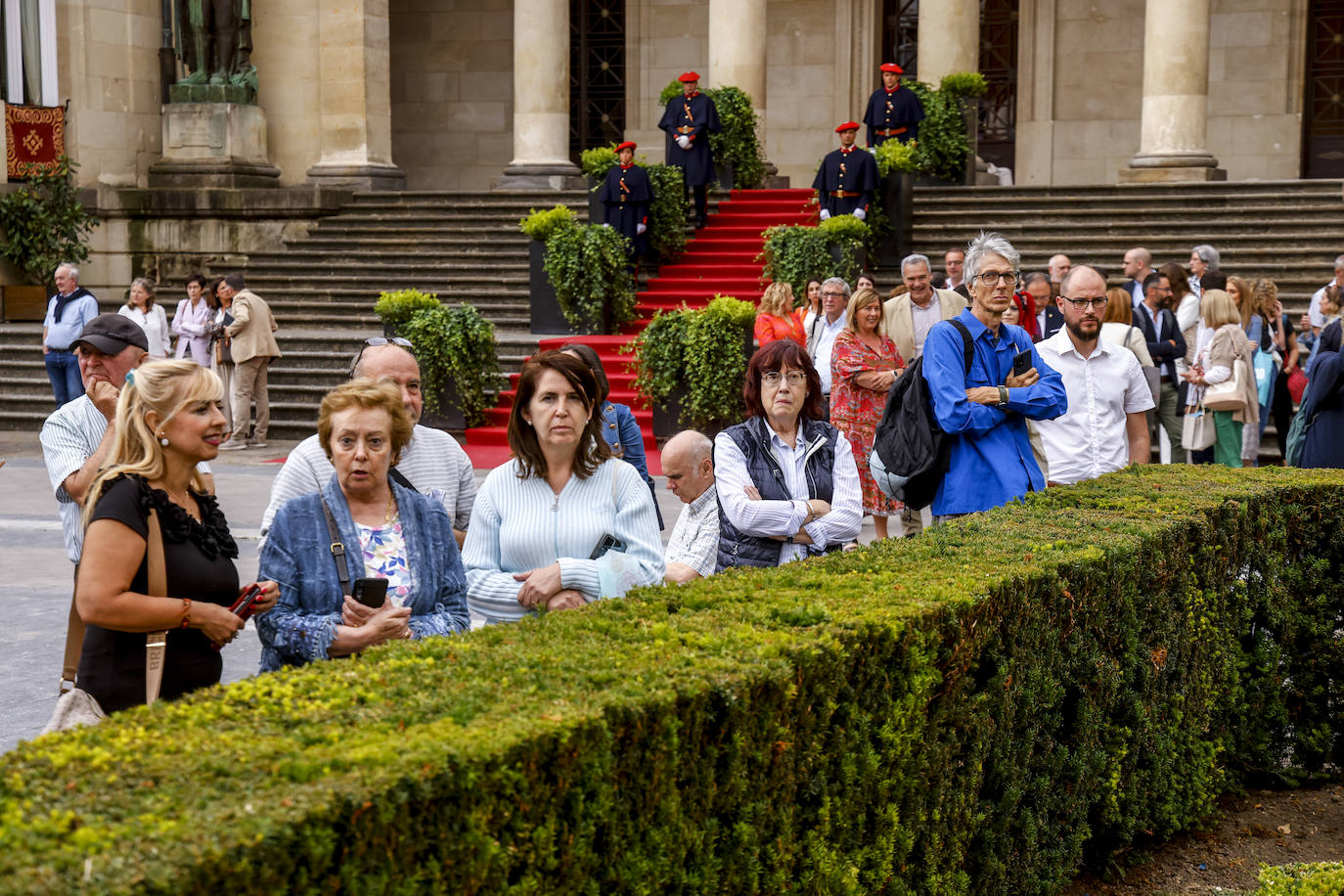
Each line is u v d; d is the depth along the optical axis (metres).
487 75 28.64
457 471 5.08
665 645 3.13
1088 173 26.03
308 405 16.28
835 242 16.77
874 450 5.81
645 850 2.69
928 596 3.72
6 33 21.44
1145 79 20.31
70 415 4.98
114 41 22.88
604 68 28.28
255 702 2.64
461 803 2.26
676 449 5.43
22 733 5.72
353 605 3.81
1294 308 15.89
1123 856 4.96
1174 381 11.53
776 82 27.33
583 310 17.45
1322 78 24.59
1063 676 4.29
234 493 12.07
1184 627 5.04
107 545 3.71
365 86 23.75
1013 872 4.17
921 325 9.89
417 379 4.99
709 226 20.38
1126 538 4.67
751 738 2.96
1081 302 6.67
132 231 22.59
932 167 20.84
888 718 3.45
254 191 22.08
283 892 1.97
